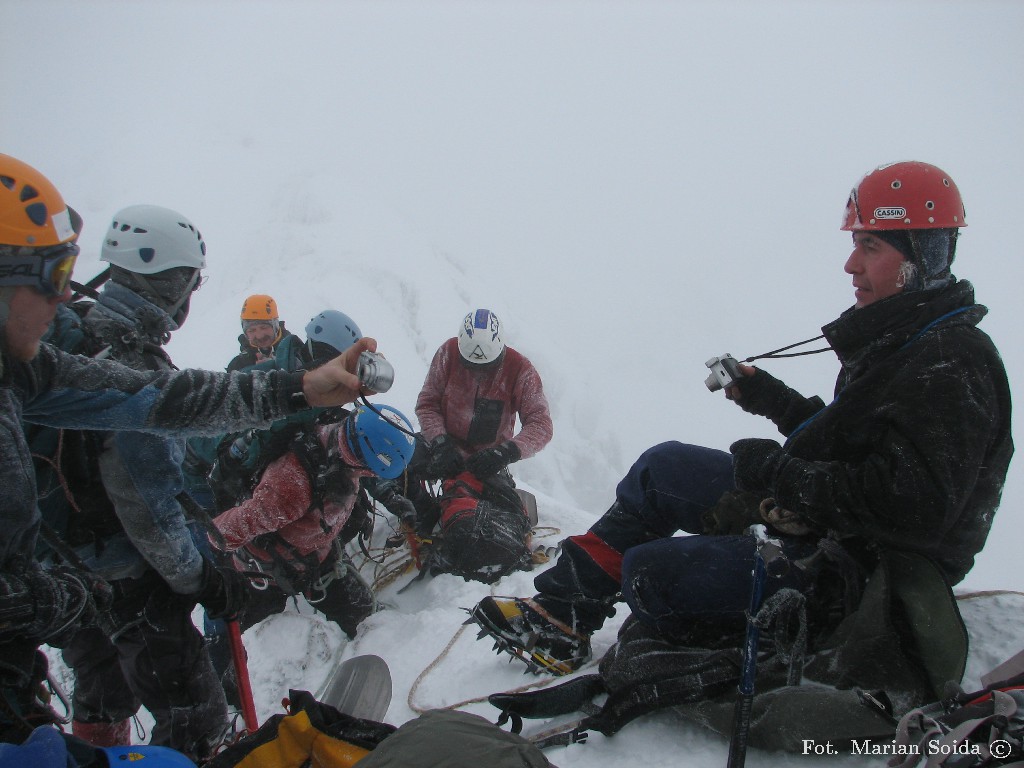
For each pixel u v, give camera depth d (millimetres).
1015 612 2291
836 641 2057
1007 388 2006
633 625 2391
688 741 2121
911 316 2043
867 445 2039
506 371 4832
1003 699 1637
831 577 2156
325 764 1771
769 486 2119
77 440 2299
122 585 2535
